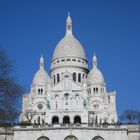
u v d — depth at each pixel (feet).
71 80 622.54
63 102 599.57
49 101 594.65
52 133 398.01
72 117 585.22
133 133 400.06
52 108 593.42
